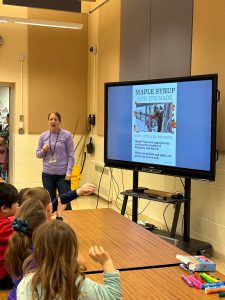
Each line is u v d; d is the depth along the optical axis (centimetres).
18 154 764
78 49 786
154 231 481
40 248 142
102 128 721
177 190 500
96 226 300
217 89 402
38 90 766
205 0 438
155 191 475
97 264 220
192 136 426
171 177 512
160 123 461
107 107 528
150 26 542
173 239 423
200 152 418
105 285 153
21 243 181
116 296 150
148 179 568
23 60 753
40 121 771
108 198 698
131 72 596
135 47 583
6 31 740
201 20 445
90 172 787
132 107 496
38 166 777
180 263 226
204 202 453
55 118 532
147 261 229
